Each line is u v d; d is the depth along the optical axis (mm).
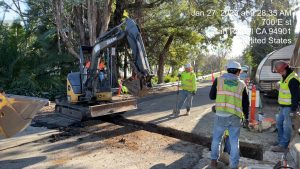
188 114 10820
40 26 19859
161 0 20625
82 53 10039
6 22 18141
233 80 5535
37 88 15617
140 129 9070
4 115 5930
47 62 16578
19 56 15844
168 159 6508
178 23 22625
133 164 6215
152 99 15453
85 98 9828
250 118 8469
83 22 18188
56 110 10898
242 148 7215
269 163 6051
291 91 6215
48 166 6098
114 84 11891
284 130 6594
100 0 16656
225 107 5488
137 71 8477
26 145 7445
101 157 6621
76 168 6000
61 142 7672
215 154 5691
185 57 29000
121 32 8758
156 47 25109
